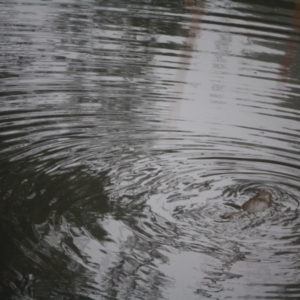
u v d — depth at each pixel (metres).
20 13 14.43
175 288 6.25
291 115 10.77
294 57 13.10
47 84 11.06
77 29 13.69
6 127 9.44
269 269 6.67
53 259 6.55
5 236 6.86
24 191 7.80
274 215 7.72
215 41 13.58
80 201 7.73
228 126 10.20
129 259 6.67
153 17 14.72
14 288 6.04
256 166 9.02
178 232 7.25
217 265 6.69
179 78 11.80
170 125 10.04
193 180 8.48
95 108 10.36
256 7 15.84
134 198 7.90
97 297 6.02
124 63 12.23
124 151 9.11
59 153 8.84
